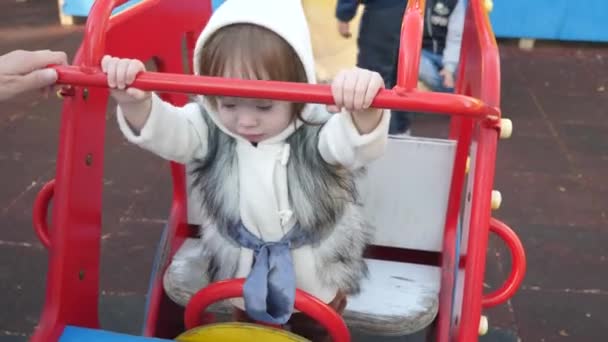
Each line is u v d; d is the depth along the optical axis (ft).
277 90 2.85
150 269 7.14
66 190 3.56
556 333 6.43
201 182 3.92
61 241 3.56
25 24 15.05
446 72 10.55
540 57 14.11
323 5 7.52
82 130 3.63
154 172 9.18
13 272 7.05
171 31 4.63
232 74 3.45
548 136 10.55
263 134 3.61
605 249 7.79
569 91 12.40
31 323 6.34
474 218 3.43
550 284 7.13
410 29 3.05
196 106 3.93
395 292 4.46
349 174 3.88
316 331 4.55
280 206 3.80
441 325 4.40
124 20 3.94
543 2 14.25
